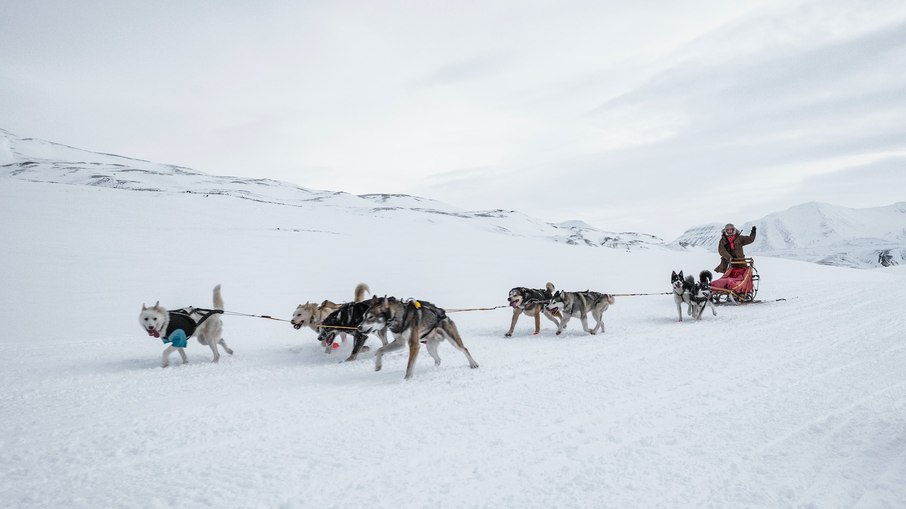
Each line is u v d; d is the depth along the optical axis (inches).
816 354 268.4
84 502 124.9
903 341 292.7
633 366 260.5
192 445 162.6
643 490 124.9
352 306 303.7
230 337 376.5
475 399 209.3
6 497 128.2
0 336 359.6
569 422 177.2
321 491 128.6
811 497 118.9
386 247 1198.3
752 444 151.3
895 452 142.9
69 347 332.8
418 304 260.4
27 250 721.0
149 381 246.8
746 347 295.9
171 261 739.4
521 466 141.8
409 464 144.5
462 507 119.3
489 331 400.2
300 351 326.0
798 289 634.2
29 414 195.8
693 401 196.2
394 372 265.3
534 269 964.6
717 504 117.0
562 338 357.4
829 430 160.7
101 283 565.0
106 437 170.2
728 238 504.7
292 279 676.7
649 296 634.8
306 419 187.2
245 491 129.3
